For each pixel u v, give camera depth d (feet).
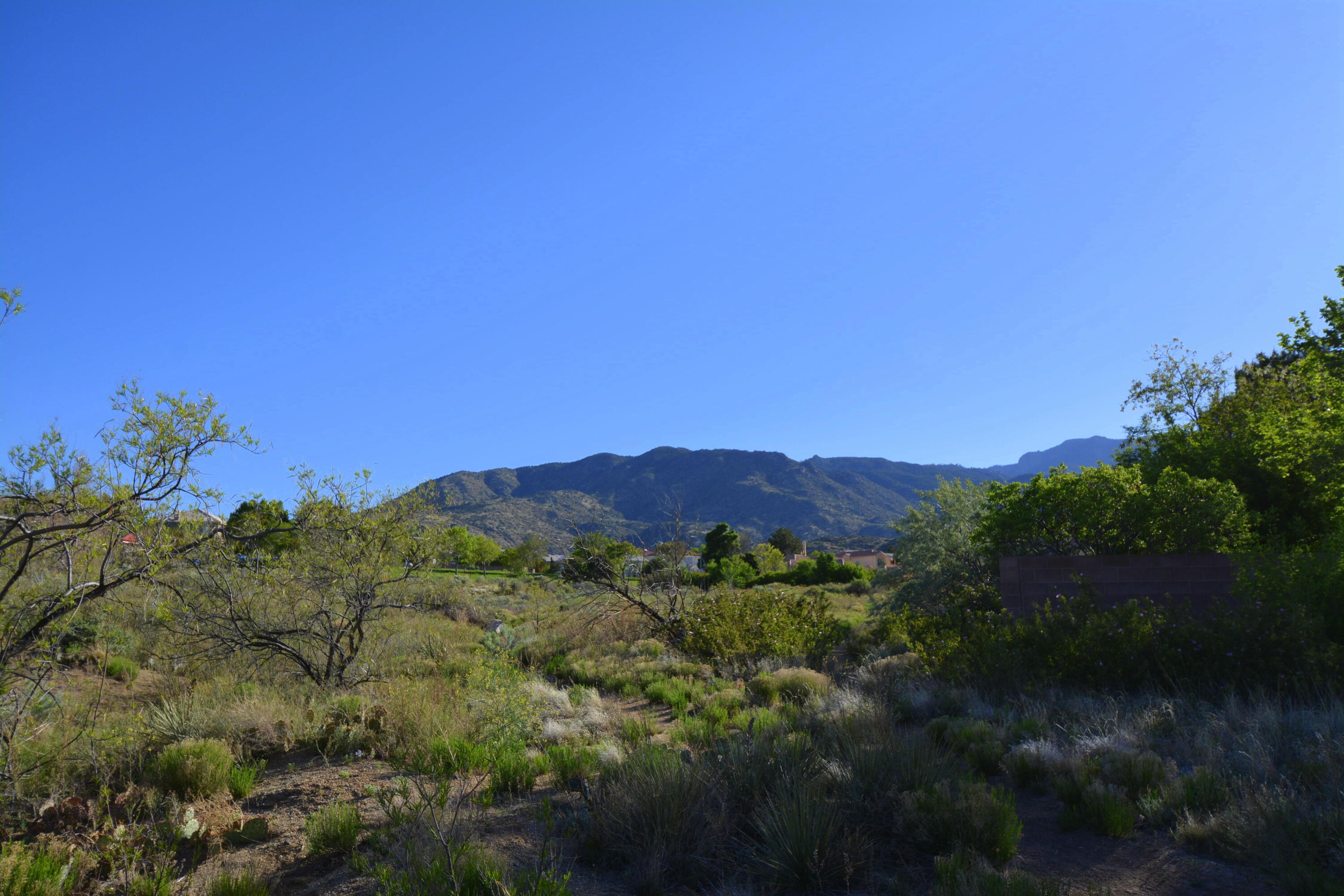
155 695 28.91
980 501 47.57
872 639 44.37
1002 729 21.40
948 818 14.21
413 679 31.53
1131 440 51.11
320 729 24.47
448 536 36.58
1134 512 34.55
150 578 21.26
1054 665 26.86
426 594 37.96
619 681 37.52
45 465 19.12
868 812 15.57
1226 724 19.65
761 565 180.45
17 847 13.12
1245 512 35.32
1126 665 25.58
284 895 13.15
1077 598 29.84
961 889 11.85
